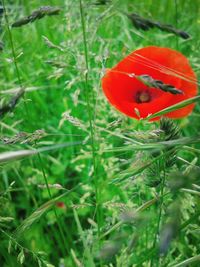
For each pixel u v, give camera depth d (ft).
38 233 2.05
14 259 1.96
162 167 1.30
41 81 2.81
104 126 2.32
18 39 2.93
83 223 2.26
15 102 1.24
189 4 3.23
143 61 1.49
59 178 2.44
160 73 1.59
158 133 1.28
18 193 2.39
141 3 3.11
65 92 2.75
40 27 3.00
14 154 1.14
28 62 2.86
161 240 0.87
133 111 1.51
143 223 0.95
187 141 1.15
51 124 2.70
